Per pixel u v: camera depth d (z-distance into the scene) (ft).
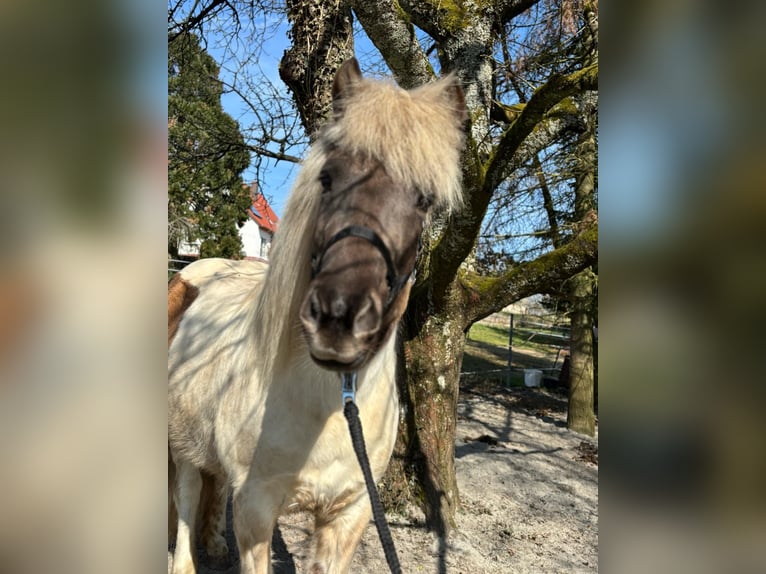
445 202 6.10
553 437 21.95
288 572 10.40
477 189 9.95
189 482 9.00
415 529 12.21
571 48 17.94
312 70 12.51
